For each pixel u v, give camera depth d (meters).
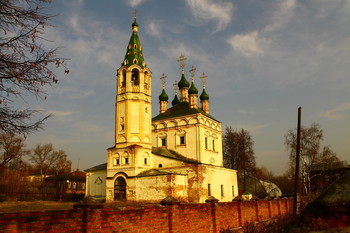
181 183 45.34
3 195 48.56
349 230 6.26
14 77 8.75
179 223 14.07
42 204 43.69
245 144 70.50
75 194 55.59
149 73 52.00
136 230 11.29
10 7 8.62
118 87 50.78
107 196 47.34
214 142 59.59
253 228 19.17
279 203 32.25
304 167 56.00
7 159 48.34
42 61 9.10
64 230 8.57
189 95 61.69
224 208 19.44
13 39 8.73
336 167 60.94
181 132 56.16
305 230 6.84
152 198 43.84
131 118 48.78
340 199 6.69
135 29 54.22
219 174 53.47
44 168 81.94
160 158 49.75
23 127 9.52
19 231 7.47
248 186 75.44
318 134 57.97
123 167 46.97
